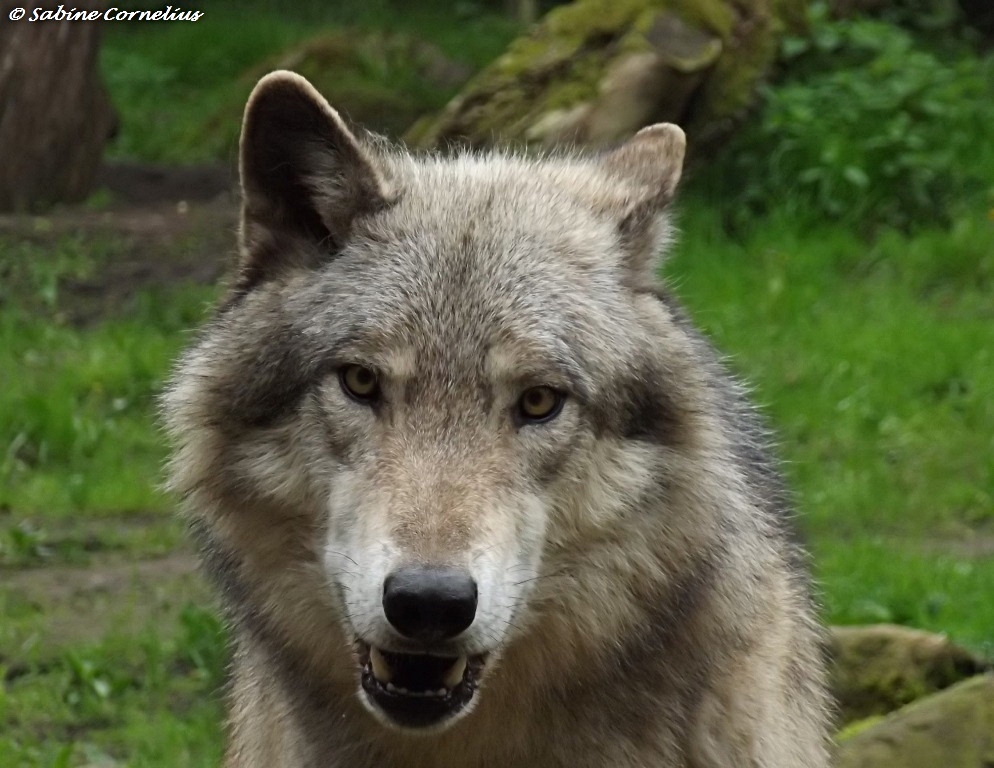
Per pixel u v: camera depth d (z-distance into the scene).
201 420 7.29
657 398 7.21
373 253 7.19
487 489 6.61
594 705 7.20
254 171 7.40
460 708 6.66
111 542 14.14
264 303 7.32
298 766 7.40
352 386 6.89
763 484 8.05
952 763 8.84
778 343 18.09
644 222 7.59
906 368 17.58
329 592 6.94
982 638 11.52
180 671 11.70
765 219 21.41
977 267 20.25
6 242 20.73
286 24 36.50
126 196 24.72
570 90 20.48
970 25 30.64
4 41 22.48
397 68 30.45
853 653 10.37
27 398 16.39
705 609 7.21
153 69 33.41
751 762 7.32
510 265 7.09
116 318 19.12
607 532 7.07
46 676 11.48
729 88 21.42
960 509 14.97
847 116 22.27
